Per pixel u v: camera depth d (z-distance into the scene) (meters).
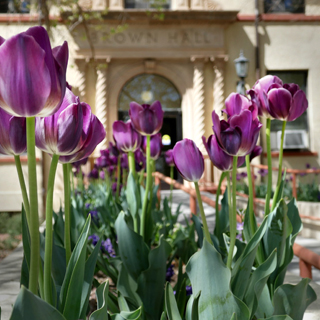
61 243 1.76
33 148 0.57
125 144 1.78
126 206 2.68
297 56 11.53
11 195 10.38
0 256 5.03
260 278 0.91
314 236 5.71
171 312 0.87
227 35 11.27
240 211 1.60
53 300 0.74
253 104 0.94
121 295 1.30
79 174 4.13
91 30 10.77
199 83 10.99
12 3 10.64
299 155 11.27
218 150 0.91
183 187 4.04
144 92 11.41
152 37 10.93
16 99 0.51
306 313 1.52
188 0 11.08
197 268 0.83
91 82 10.96
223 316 0.81
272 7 11.47
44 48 0.52
